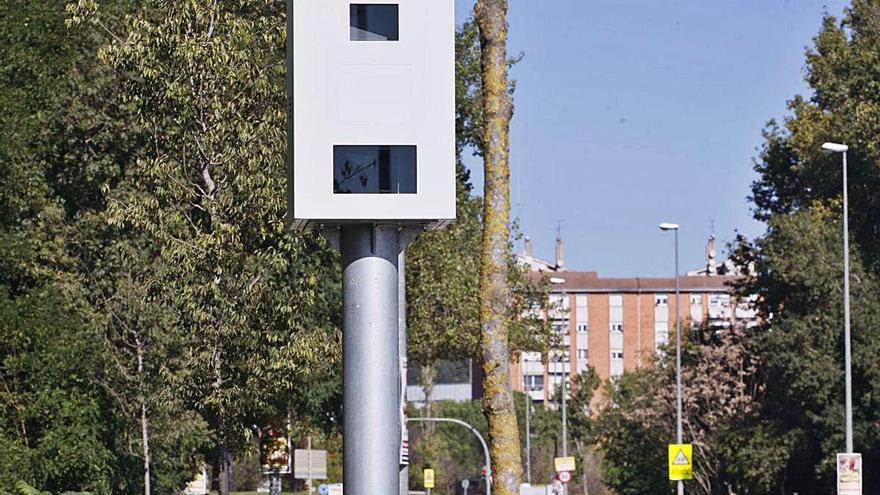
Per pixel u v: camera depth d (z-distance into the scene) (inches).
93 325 1305.4
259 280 1125.7
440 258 1763.0
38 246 1374.3
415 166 685.3
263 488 3821.4
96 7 1241.4
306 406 1588.3
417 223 699.4
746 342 2664.9
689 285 6323.8
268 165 1136.8
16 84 1455.5
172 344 1299.2
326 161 681.6
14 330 1259.8
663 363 3161.9
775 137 2829.7
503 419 629.3
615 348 6294.3
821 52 2733.8
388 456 697.0
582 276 6437.0
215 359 1136.2
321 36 684.1
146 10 1197.1
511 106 642.2
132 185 1461.6
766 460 2508.6
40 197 1391.5
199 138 1145.4
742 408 2883.9
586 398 4628.4
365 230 699.4
